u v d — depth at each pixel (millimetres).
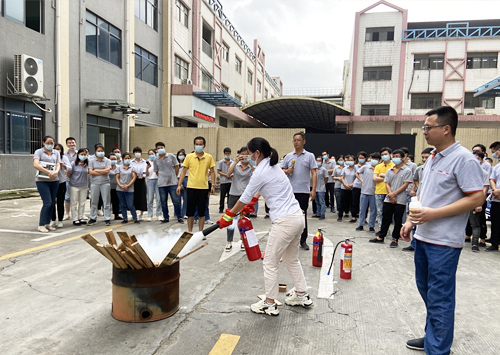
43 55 11961
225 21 26938
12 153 11172
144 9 17828
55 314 3275
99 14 14539
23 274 4312
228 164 9500
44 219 6559
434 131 2490
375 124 25453
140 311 3113
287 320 3258
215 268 4703
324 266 4934
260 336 2953
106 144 15984
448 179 2439
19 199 10664
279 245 3283
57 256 5070
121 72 16156
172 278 3242
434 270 2473
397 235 6137
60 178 7027
